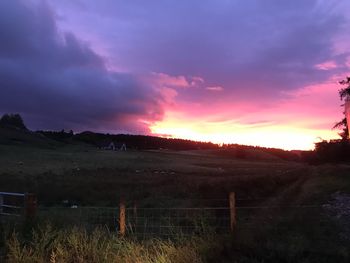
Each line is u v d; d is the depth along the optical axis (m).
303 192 17.75
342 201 13.79
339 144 37.09
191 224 11.91
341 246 8.94
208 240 9.18
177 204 21.64
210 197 25.03
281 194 20.67
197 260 8.30
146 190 28.77
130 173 55.19
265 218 11.58
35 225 10.73
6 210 16.16
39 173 53.53
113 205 23.45
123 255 8.99
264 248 8.88
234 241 9.16
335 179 19.34
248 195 24.27
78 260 8.95
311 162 40.09
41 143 184.12
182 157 148.38
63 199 27.33
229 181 28.42
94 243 9.53
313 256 8.55
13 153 104.06
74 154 114.62
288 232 9.84
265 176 28.34
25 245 9.26
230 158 174.25
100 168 68.44
